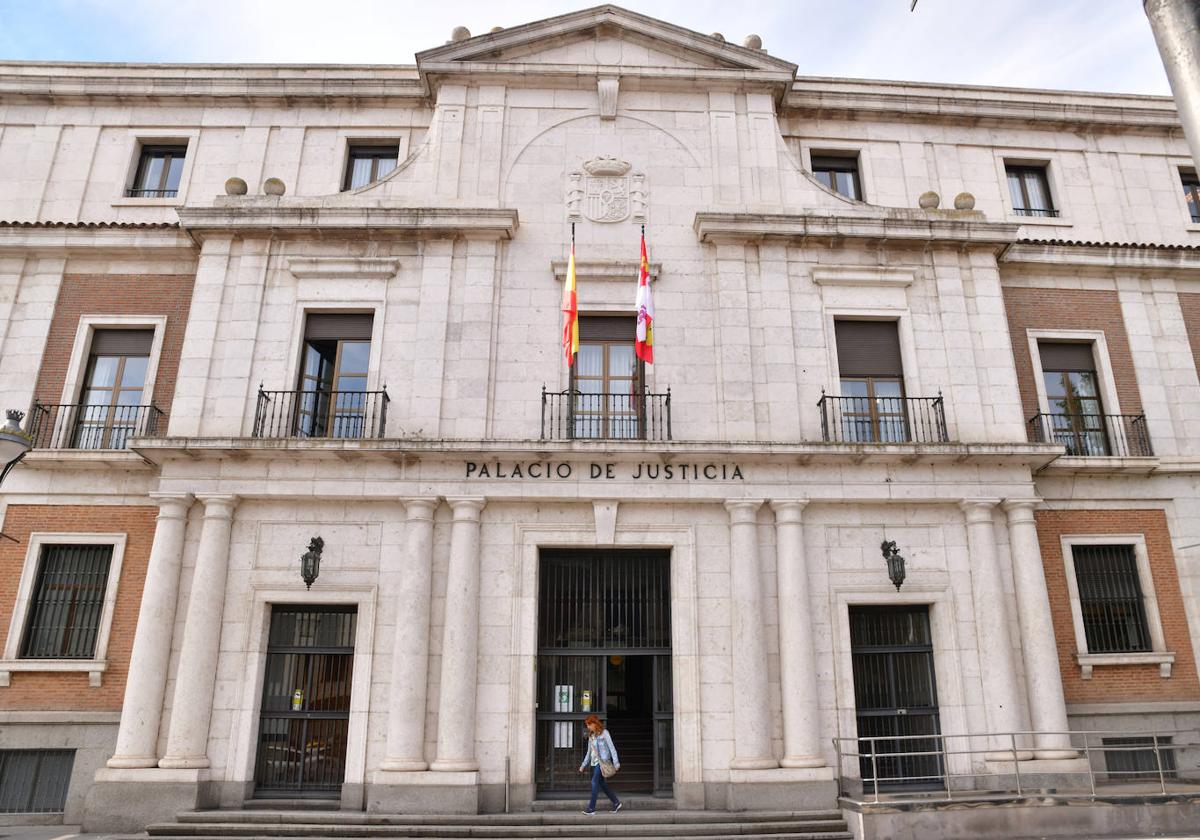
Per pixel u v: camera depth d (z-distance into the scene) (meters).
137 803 11.09
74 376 14.09
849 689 12.20
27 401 13.96
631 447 12.50
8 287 14.54
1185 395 15.12
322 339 13.82
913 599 12.66
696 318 13.88
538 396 13.41
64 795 12.30
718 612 12.41
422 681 11.83
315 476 12.55
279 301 13.75
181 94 15.95
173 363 14.24
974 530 12.83
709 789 11.70
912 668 12.76
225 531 12.39
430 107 16.16
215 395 13.18
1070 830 10.45
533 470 12.69
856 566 12.76
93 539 13.23
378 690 11.99
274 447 12.34
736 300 13.84
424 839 10.54
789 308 13.88
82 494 13.39
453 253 13.97
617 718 14.78
